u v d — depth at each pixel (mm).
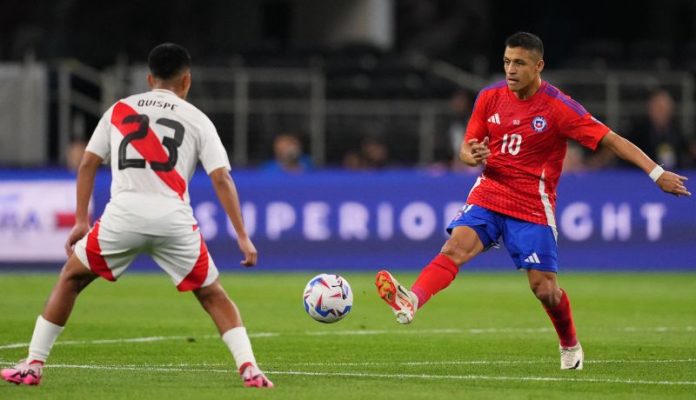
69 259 26469
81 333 39562
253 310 47875
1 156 80188
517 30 124750
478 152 29547
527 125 30516
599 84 90375
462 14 121375
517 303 51281
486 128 31281
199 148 26203
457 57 112562
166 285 58281
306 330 41250
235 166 80188
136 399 25047
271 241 67250
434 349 36156
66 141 80000
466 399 25500
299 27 109375
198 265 26094
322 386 27219
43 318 26562
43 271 65625
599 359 33750
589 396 26250
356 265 67562
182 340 37750
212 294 26359
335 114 87562
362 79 91438
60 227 65688
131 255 26234
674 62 102250
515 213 30625
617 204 68625
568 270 68312
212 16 111688
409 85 91312
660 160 73312
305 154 85562
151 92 26609
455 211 67938
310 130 86125
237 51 100875
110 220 25891
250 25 111500
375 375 29750
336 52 99375
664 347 36812
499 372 30594
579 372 30641
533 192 30562
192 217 26188
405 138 88125
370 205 67812
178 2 110500
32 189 65750
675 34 124812
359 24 107688
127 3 110000
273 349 36000
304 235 67375
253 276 64625
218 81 85312
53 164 77562
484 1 121938
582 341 38438
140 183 25859
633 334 40531
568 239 68438
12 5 108625
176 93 26828
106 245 25938
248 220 67125
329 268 67438
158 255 26188
